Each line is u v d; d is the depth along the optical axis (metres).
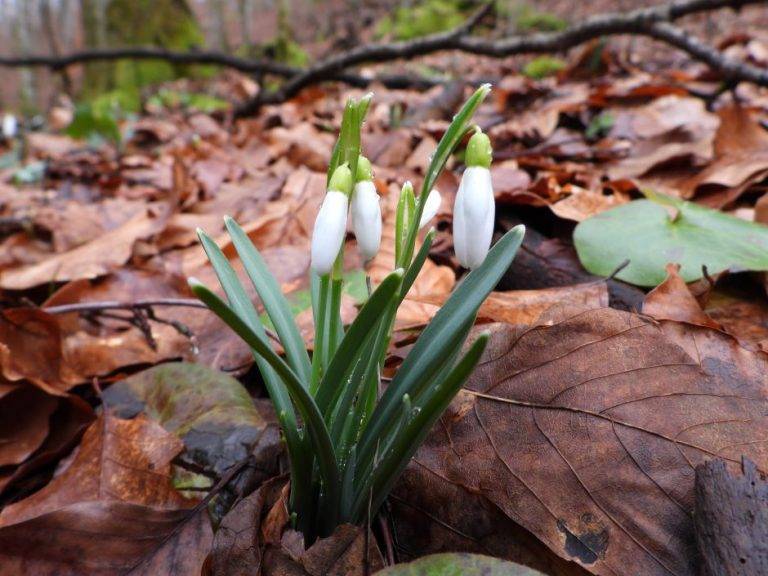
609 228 0.25
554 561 0.14
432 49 0.72
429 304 0.24
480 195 0.11
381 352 0.13
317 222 0.11
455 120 0.11
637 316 0.16
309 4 2.24
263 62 0.94
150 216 0.41
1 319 0.22
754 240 0.23
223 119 0.93
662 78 0.66
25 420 0.20
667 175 0.35
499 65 1.12
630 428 0.15
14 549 0.14
